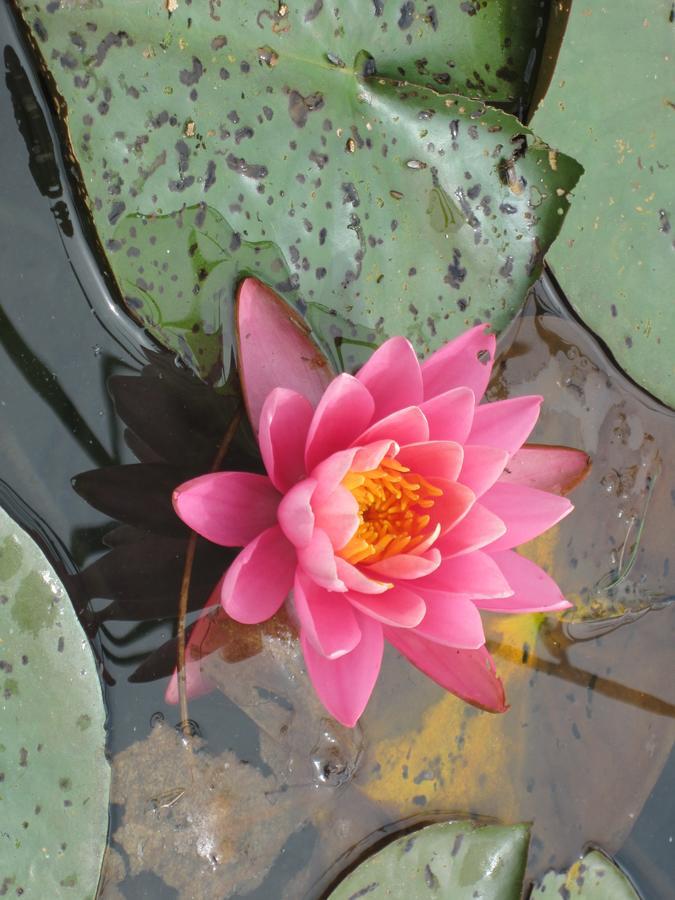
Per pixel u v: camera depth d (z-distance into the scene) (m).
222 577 0.59
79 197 0.58
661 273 0.64
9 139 0.58
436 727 0.61
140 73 0.58
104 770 0.56
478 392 0.59
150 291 0.59
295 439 0.58
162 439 0.60
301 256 0.60
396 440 0.57
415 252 0.62
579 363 0.65
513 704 0.62
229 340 0.60
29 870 0.54
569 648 0.64
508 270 0.63
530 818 0.62
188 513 0.56
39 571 0.56
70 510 0.58
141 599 0.59
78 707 0.56
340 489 0.56
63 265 0.59
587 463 0.61
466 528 0.57
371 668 0.57
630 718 0.64
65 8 0.57
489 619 0.63
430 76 0.62
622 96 0.63
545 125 0.63
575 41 0.63
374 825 0.60
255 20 0.59
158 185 0.58
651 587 0.65
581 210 0.63
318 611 0.56
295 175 0.60
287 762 0.59
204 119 0.58
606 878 0.63
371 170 0.61
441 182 0.62
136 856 0.57
